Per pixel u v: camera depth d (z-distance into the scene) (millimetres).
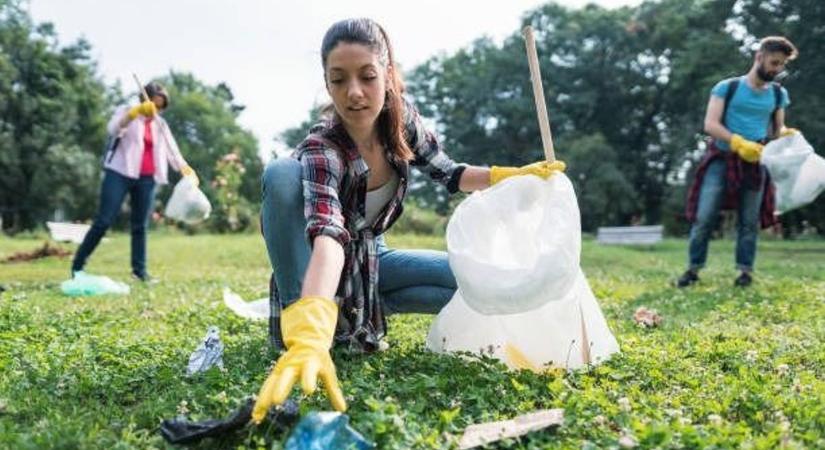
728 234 26016
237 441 2535
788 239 28406
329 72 3109
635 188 48094
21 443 2418
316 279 2789
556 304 3521
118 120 7953
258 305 5281
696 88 36250
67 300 6492
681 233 40031
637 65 49625
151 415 2748
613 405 2830
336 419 2326
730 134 7297
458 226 3359
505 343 3574
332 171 3182
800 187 6863
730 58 32781
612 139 50875
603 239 24672
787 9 29859
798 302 6199
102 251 13508
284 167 3348
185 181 7734
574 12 52656
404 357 3586
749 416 2844
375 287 3711
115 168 7957
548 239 3219
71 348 3965
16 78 47188
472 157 54875
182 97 75125
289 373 2426
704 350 4008
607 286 8055
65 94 48594
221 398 2814
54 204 46812
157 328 4902
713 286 7656
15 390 3100
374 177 3504
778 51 7094
